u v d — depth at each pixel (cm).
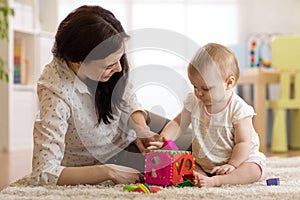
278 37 306
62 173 127
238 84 341
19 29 320
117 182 130
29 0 336
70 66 131
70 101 130
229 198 111
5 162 241
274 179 134
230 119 139
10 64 310
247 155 138
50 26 363
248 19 404
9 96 309
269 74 307
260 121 305
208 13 407
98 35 121
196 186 128
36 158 127
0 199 111
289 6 399
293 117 335
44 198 111
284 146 304
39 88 133
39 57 338
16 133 319
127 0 410
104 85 133
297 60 305
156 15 410
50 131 127
